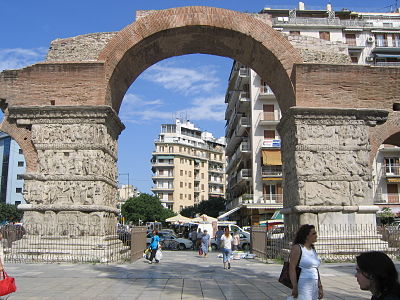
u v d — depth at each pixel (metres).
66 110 23.17
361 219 22.89
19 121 23.39
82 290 13.53
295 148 23.48
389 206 54.09
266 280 16.09
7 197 96.25
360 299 12.17
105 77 23.47
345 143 23.66
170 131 117.88
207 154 124.44
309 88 23.94
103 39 24.58
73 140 23.05
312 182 23.16
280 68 24.80
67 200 22.55
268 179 53.78
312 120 23.73
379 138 24.22
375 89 24.47
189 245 39.84
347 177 23.30
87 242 21.88
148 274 17.67
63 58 24.27
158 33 24.47
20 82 23.77
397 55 59.53
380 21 64.88
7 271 18.05
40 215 22.41
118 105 26.62
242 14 24.89
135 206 88.75
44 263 21.06
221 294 12.95
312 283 7.43
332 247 22.27
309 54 25.19
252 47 25.48
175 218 49.97
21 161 97.88
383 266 4.49
